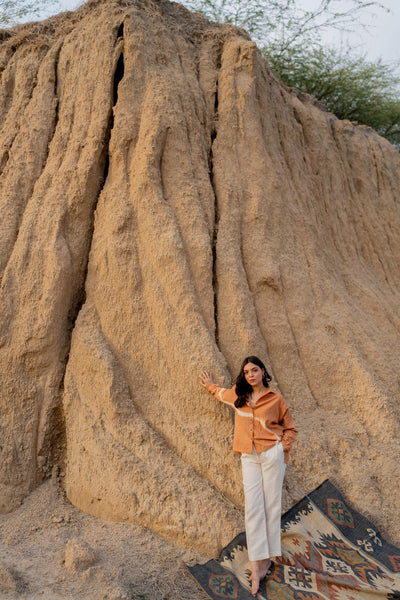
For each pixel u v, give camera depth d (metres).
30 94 5.79
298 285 5.41
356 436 4.64
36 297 4.69
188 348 4.38
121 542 3.66
